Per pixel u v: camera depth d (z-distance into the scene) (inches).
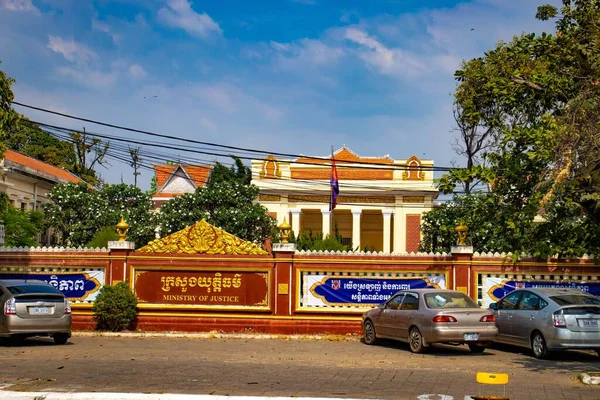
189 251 828.0
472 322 637.9
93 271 831.7
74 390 422.6
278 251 816.3
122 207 1680.6
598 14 697.6
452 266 791.1
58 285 830.5
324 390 436.5
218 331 814.5
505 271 783.7
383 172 2182.6
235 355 622.5
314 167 2183.8
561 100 719.1
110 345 693.9
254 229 1670.8
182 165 2278.5
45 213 1681.8
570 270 773.3
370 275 806.5
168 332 813.9
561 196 649.6
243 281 821.2
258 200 2181.3
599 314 612.4
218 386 446.0
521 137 678.5
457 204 1583.4
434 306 660.7
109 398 389.1
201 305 820.6
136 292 829.2
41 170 1888.5
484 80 747.4
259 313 814.5
